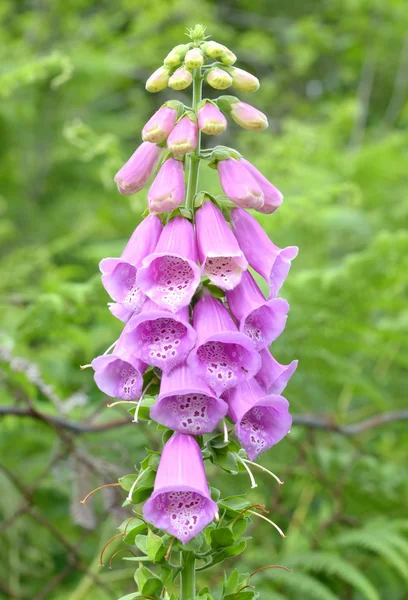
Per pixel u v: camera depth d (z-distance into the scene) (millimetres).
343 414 1121
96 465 816
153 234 518
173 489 470
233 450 498
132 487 486
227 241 500
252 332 505
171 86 504
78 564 827
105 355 495
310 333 1027
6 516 979
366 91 2535
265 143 1994
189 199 518
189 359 479
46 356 1125
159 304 482
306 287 1062
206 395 485
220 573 918
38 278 1458
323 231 1496
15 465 1021
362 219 1479
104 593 939
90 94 2217
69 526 1047
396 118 2494
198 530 470
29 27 2354
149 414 506
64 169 2111
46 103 2082
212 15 2621
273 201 525
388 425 1198
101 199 1925
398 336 1076
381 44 2465
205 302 505
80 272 1369
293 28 2689
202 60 501
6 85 1005
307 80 3055
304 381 1130
